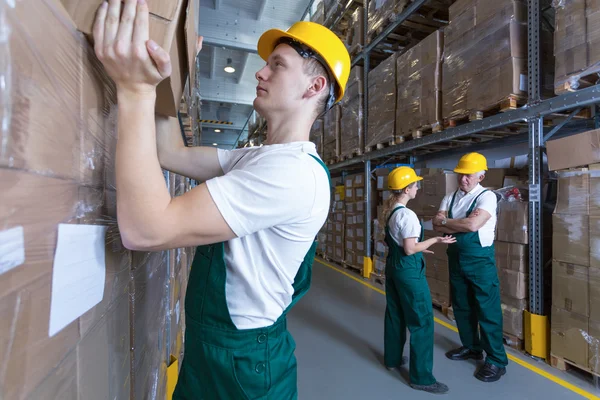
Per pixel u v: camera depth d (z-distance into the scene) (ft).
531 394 7.63
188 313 2.62
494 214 8.76
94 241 1.60
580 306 7.88
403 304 7.89
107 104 1.87
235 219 1.94
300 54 2.80
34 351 1.06
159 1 1.69
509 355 9.32
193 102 10.14
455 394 7.70
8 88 0.93
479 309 8.51
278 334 2.66
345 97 18.08
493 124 9.57
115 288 1.96
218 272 2.43
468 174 9.18
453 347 9.95
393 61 13.91
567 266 8.19
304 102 2.82
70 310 1.31
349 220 19.83
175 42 1.99
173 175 5.62
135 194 1.64
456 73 10.57
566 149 8.00
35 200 1.08
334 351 9.84
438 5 12.53
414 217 7.67
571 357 8.11
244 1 21.58
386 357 8.82
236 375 2.42
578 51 7.48
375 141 15.31
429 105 11.73
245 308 2.44
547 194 10.28
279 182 2.04
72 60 1.39
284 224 2.24
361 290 15.62
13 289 0.95
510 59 8.75
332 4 18.61
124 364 2.19
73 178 1.38
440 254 12.64
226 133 53.36
